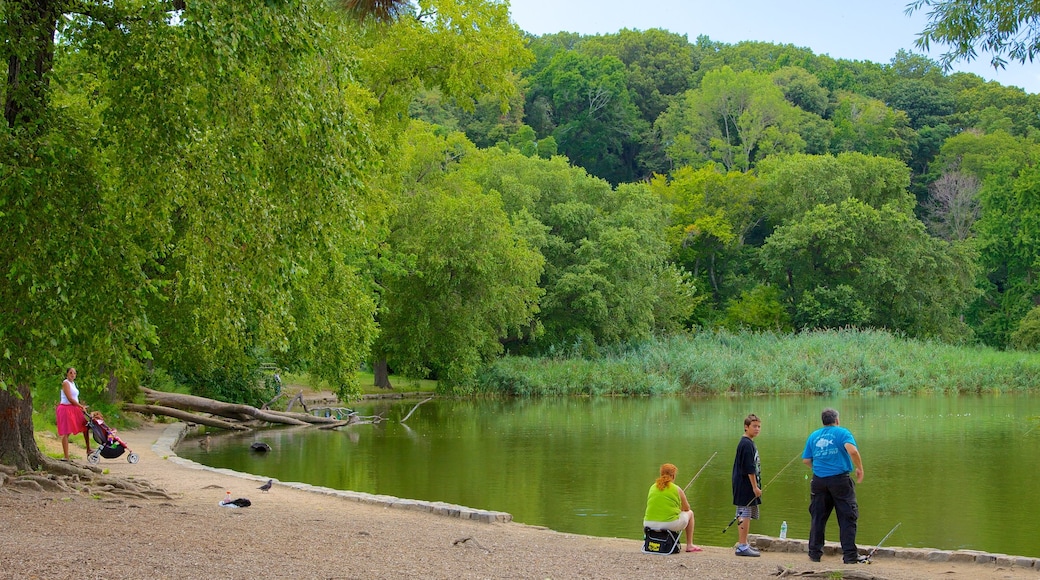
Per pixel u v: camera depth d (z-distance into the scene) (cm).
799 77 11288
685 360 4828
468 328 4359
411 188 4538
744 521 1113
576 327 5494
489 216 4419
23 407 1299
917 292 6531
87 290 1007
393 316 4416
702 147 10156
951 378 4759
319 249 1245
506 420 3316
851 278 6844
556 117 10881
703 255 7750
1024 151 8969
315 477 1919
